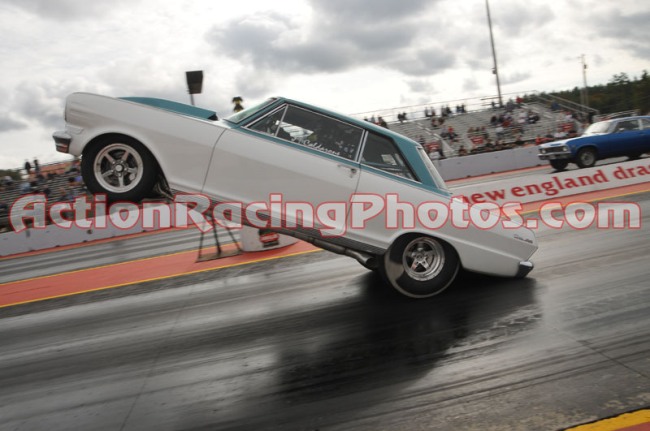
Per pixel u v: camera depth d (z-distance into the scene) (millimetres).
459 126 27625
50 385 3744
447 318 4199
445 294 4805
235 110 9312
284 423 2867
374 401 3002
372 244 4480
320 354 3754
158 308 5539
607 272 5035
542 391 2934
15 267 11500
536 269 5418
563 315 4008
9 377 4016
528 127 26219
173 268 7820
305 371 3492
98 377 3785
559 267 5410
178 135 4301
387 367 3422
